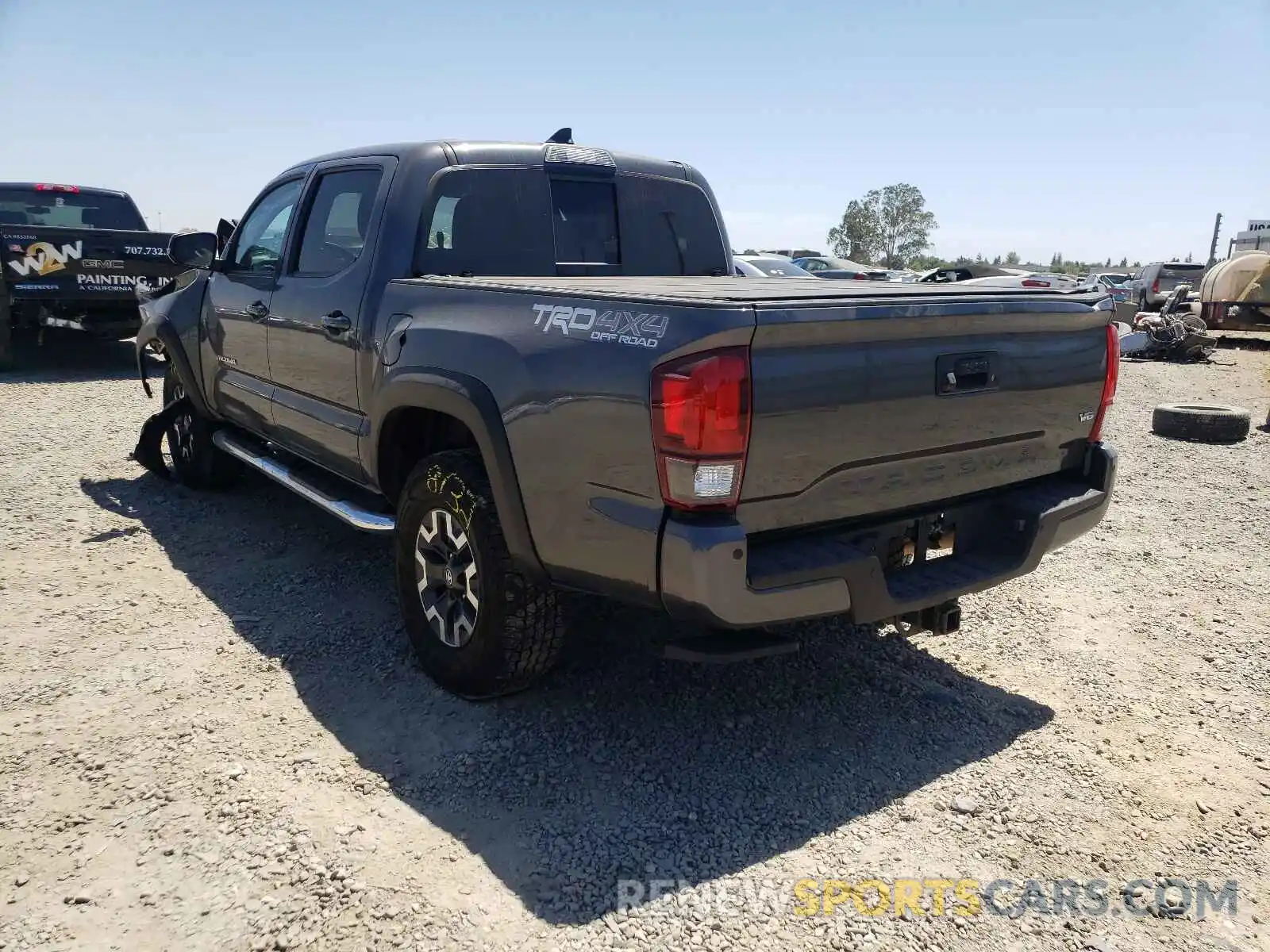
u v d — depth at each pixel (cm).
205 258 554
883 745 334
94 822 276
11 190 1186
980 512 341
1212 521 613
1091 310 343
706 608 261
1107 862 274
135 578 468
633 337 269
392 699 352
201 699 349
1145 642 427
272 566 488
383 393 361
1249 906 257
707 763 318
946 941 241
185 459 612
